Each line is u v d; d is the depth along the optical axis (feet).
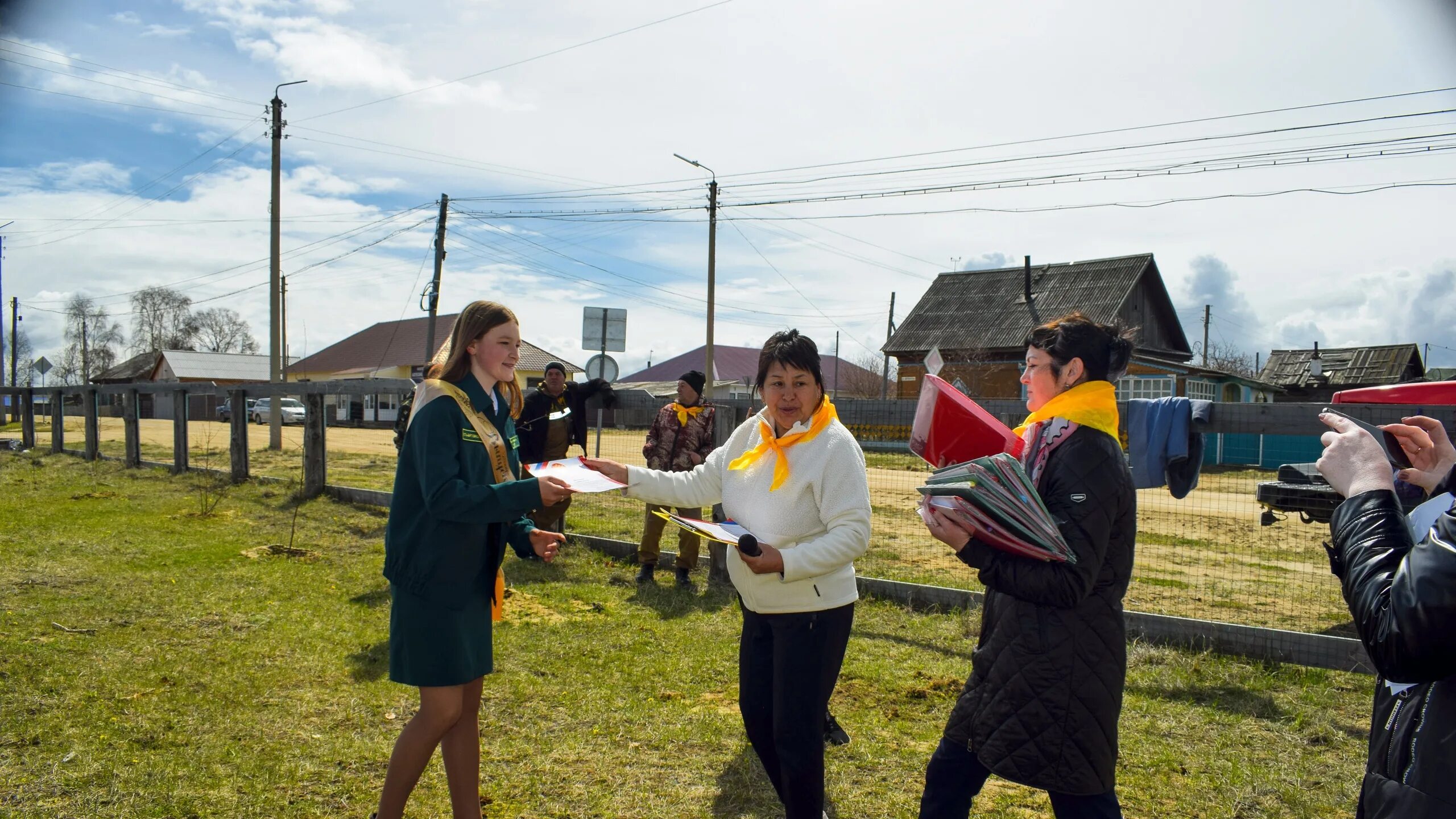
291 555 24.44
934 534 7.45
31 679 13.66
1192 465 16.06
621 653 16.57
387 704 13.56
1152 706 14.52
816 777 8.74
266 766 11.25
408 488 8.81
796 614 8.86
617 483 9.32
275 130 67.97
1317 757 12.67
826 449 8.95
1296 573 27.07
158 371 189.16
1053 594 6.90
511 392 9.91
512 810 10.59
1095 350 7.55
